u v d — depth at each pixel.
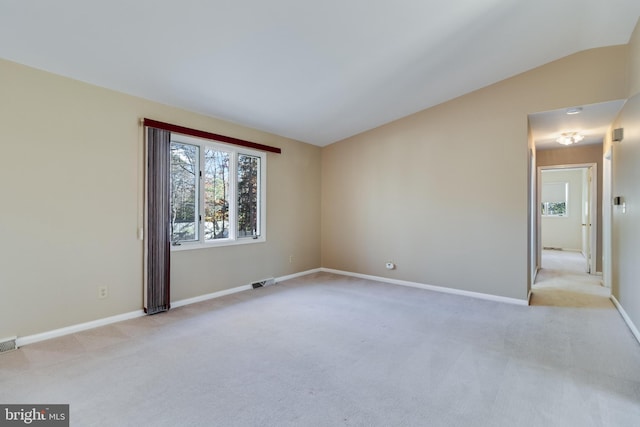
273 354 2.52
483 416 1.76
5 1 2.01
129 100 3.32
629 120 3.16
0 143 2.55
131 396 1.95
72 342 2.73
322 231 5.91
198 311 3.57
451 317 3.39
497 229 4.02
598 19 2.86
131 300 3.34
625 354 2.51
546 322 3.23
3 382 2.09
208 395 1.96
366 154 5.26
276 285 4.80
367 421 1.72
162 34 2.45
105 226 3.15
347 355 2.50
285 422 1.71
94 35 2.39
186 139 3.84
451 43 3.05
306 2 2.29
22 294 2.67
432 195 4.55
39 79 2.75
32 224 2.72
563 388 2.04
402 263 4.86
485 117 4.09
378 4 2.41
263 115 4.21
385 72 3.45
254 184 4.74
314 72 3.27
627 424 1.70
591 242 5.63
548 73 3.65
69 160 2.92
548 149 5.80
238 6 2.24
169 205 3.58
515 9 2.66
